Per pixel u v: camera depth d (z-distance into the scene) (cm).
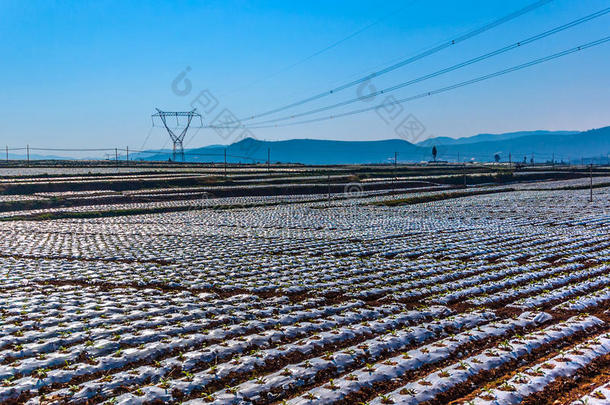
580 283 2978
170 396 1537
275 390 1589
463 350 1927
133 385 1614
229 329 2133
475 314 2355
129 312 2394
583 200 8956
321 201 9556
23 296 2702
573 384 1625
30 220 7019
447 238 4909
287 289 2869
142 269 3466
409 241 4728
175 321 2272
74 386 1571
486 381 1666
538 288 2883
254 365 1762
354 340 2048
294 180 12150
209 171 13662
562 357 1803
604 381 1642
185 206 8456
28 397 1527
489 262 3738
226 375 1683
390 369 1711
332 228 5862
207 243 4725
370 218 6888
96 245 4669
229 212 7881
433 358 1827
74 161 17562
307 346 1939
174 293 2823
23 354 1847
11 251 4359
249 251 4225
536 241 4616
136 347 1925
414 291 2817
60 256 4088
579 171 17988
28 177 10875
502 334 2095
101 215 7575
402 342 1995
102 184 10281
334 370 1744
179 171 13400
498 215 7044
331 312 2434
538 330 2167
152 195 9475
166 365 1744
